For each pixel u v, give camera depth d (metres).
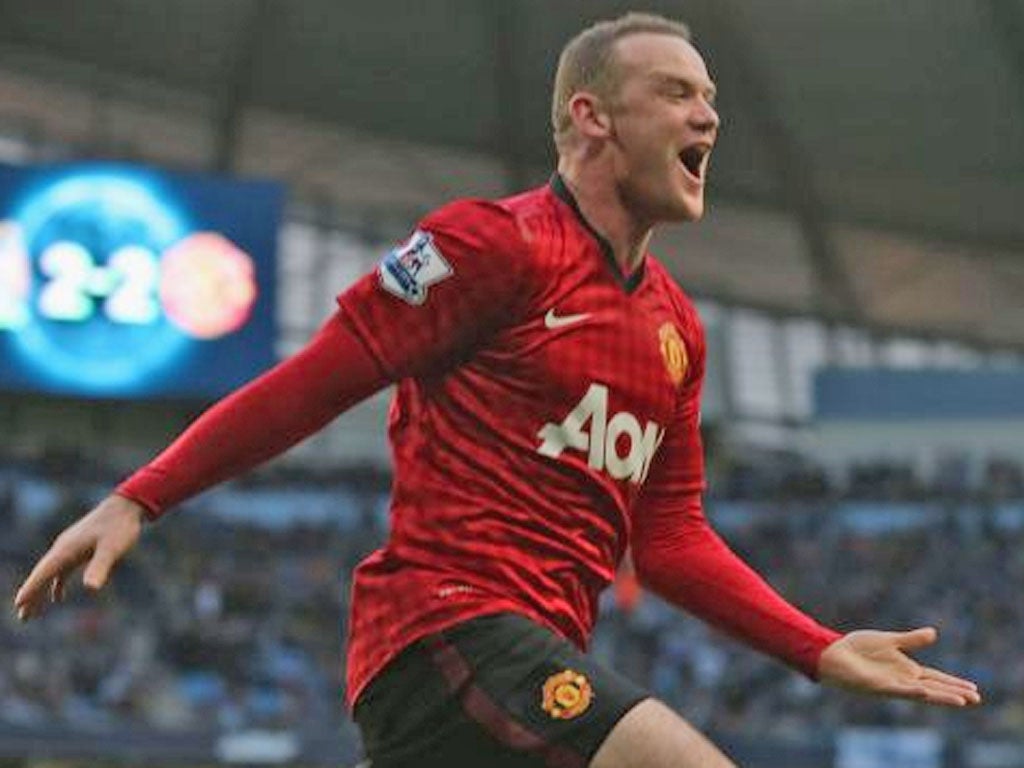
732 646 47.09
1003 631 49.53
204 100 55.75
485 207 5.59
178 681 44.16
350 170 60.97
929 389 63.44
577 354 5.57
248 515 55.69
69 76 55.31
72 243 46.25
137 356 46.19
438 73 53.31
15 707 40.12
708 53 50.88
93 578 4.99
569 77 5.88
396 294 5.43
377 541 53.81
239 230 46.56
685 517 6.32
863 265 62.62
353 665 5.64
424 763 5.47
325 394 5.36
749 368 76.88
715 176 56.88
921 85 50.50
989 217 56.94
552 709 5.24
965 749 38.97
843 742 39.72
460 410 5.58
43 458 52.56
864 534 56.28
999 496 57.41
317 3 50.03
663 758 5.11
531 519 5.54
